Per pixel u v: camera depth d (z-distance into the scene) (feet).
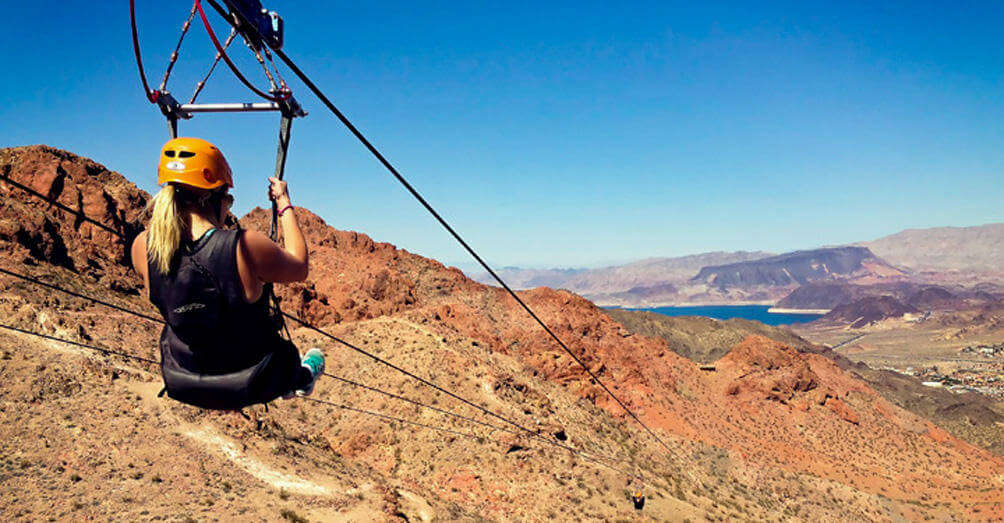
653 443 399.24
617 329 585.63
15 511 129.49
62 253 273.54
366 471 224.33
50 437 160.45
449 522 190.70
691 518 265.13
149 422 182.29
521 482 247.09
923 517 406.00
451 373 307.78
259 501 160.04
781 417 533.96
